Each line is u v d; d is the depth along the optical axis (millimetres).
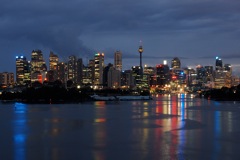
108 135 125188
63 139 117625
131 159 90125
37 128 145875
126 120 176000
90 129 141250
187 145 106125
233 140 114125
